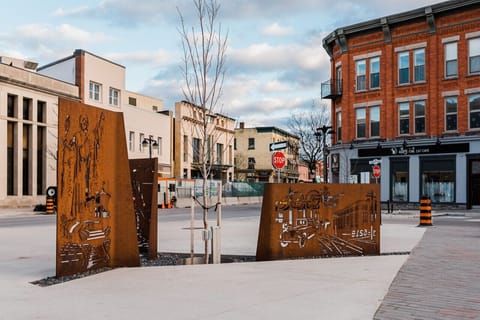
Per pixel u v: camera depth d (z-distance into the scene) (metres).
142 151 53.28
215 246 9.80
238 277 8.02
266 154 83.94
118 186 9.30
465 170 33.53
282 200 10.23
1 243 13.77
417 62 36.16
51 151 41.22
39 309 5.97
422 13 35.06
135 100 62.09
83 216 8.41
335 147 40.22
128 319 5.50
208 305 6.14
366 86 38.38
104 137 8.97
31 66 46.56
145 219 11.13
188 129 59.91
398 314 5.76
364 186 11.26
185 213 32.50
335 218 10.85
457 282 7.68
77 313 5.77
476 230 17.94
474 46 33.66
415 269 8.90
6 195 37.44
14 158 38.44
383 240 14.26
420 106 36.03
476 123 33.62
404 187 36.31
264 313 5.75
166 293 6.83
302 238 10.44
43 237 15.58
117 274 8.31
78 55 45.41
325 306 6.10
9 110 38.22
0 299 6.52
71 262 8.14
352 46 39.22
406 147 35.84
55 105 42.19
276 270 8.72
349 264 9.45
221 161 64.50
